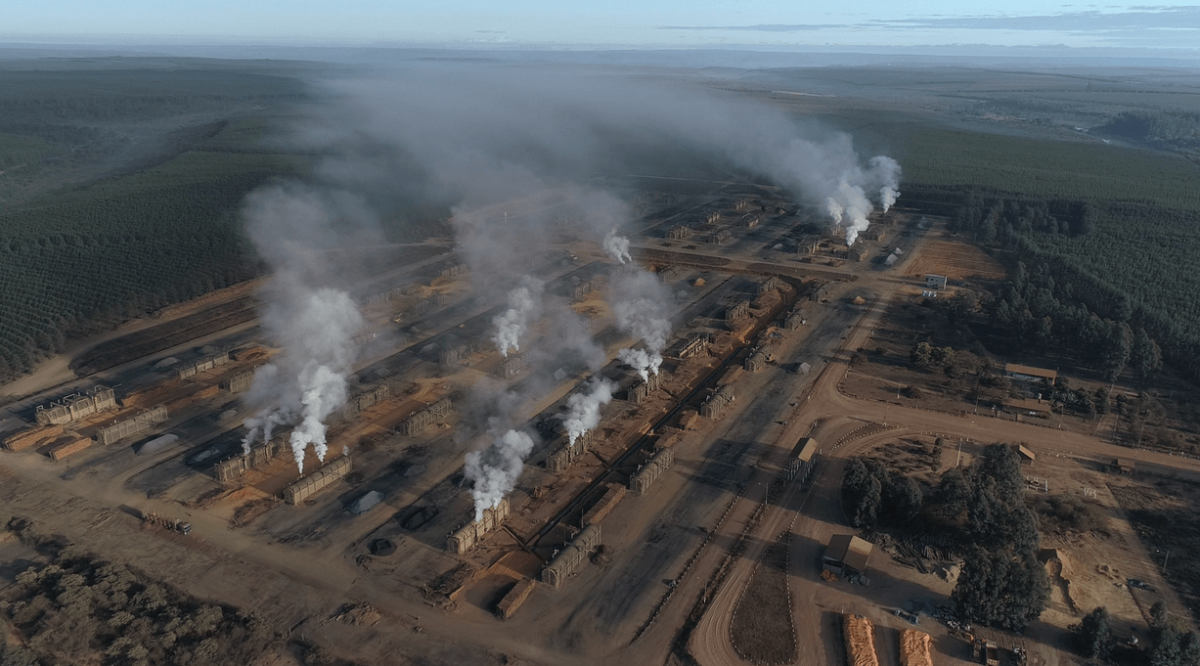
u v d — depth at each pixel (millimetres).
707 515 109062
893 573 97562
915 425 135125
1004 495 106250
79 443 122625
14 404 138500
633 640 86625
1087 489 116062
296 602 91250
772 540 104000
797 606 91875
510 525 106500
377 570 96812
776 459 123625
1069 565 98250
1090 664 83438
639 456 124250
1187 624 88500
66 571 94250
